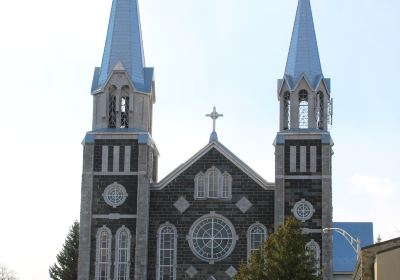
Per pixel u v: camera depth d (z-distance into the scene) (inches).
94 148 3624.5
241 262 3289.9
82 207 3585.1
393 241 2331.4
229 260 3543.3
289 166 3548.2
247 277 2910.9
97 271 3545.8
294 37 3735.2
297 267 2822.3
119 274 3538.4
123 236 3565.5
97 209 3585.1
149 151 3641.7
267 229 3550.7
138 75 3710.6
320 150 3553.2
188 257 3563.0
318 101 3641.7
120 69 3673.7
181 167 3614.7
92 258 3555.6
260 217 3558.1
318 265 3452.3
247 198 3577.8
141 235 3533.5
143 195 3563.0
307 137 3565.5
